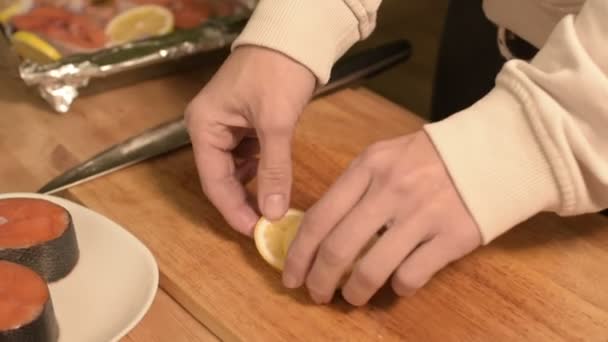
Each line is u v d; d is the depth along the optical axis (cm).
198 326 57
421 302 58
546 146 54
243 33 60
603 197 56
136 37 84
